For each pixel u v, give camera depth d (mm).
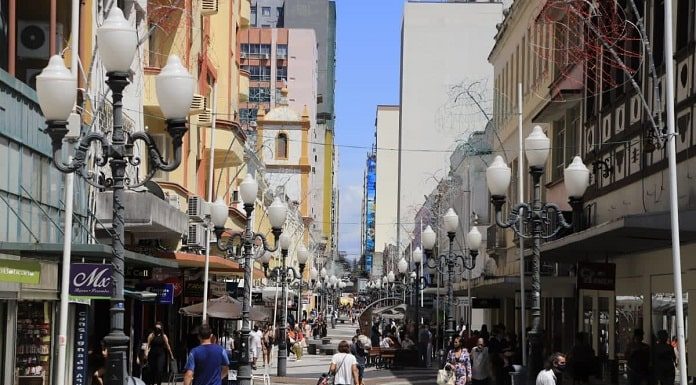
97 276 15812
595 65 27281
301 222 85688
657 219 17297
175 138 12109
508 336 31562
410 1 108500
